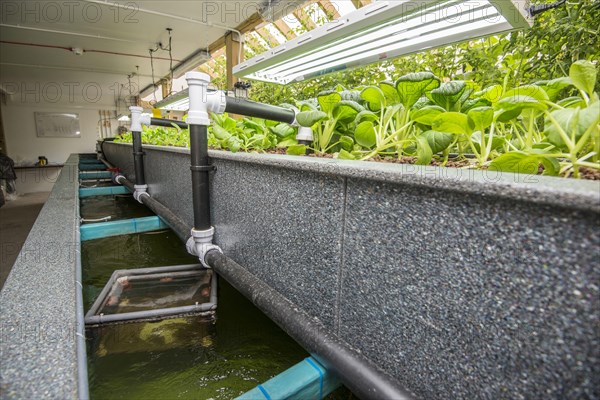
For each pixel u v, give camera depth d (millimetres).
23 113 6770
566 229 269
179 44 4258
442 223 365
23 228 3816
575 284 268
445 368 380
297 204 601
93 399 531
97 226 1219
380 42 959
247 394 454
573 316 272
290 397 461
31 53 4488
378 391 405
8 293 603
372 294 465
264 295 655
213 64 5262
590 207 240
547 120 479
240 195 806
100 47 4336
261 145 1171
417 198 388
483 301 336
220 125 1182
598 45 990
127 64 5152
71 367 409
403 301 421
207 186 927
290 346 687
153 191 1730
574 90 942
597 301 256
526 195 278
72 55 4641
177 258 1175
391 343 444
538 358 298
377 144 747
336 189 505
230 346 681
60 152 7238
